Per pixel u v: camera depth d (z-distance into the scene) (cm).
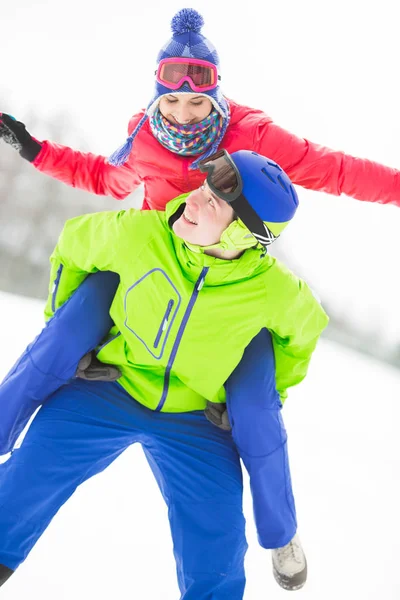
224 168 334
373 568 522
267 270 359
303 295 367
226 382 371
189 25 384
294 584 373
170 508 363
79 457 360
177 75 380
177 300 352
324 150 413
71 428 362
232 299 352
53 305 384
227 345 356
